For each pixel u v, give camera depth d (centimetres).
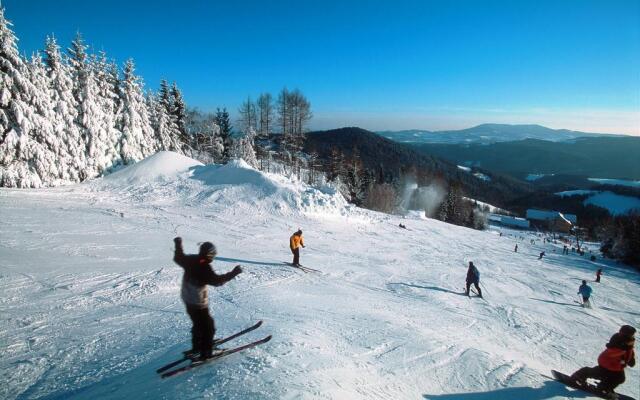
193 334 556
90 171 3688
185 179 3491
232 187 3341
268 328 806
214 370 538
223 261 1766
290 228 2805
